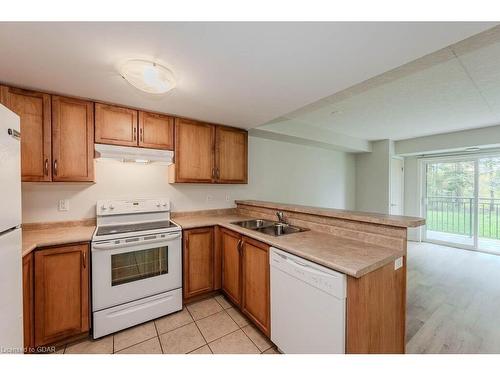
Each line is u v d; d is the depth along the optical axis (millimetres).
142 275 2027
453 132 4156
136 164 2535
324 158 4754
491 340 1826
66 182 2051
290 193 4141
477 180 4383
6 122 1041
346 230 1808
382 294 1300
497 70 1950
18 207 1159
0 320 1000
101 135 2051
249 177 3562
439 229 4863
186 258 2289
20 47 1232
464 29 1076
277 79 1638
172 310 2172
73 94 1883
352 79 1638
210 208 3113
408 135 4473
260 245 1832
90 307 1812
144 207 2479
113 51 1277
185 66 1447
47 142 1820
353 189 5367
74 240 1731
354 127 3916
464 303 2412
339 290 1185
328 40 1179
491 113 3105
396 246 1501
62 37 1145
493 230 4277
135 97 1965
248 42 1197
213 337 1847
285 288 1542
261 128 3166
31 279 1556
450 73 2008
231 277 2287
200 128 2658
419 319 2121
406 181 5262
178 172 2500
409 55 1322
